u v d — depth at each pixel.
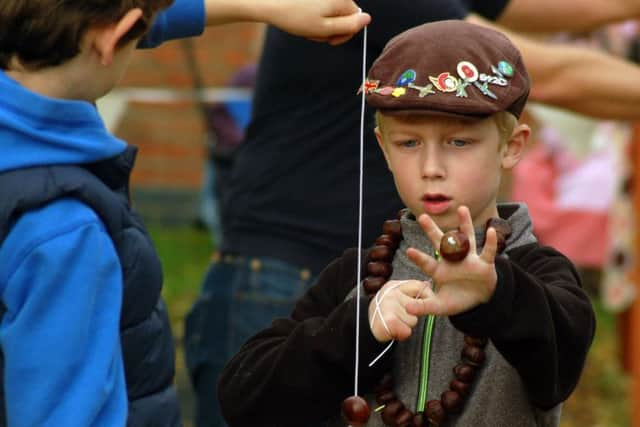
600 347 26.53
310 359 7.34
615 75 11.58
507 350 6.81
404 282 6.97
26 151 7.70
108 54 7.86
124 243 8.05
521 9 12.41
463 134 7.22
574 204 26.19
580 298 7.25
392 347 7.55
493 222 7.55
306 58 10.85
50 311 7.45
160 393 8.48
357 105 10.82
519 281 6.70
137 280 8.14
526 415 7.36
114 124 20.53
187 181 36.78
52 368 7.40
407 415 7.46
